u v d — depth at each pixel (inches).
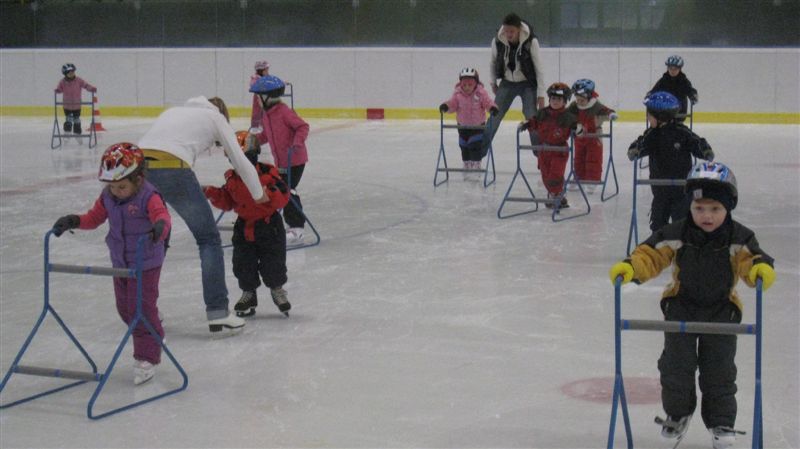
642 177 569.9
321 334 255.9
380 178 570.6
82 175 593.9
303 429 189.3
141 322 215.6
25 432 189.8
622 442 181.0
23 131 886.4
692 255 162.7
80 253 371.2
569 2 904.3
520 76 544.4
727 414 167.2
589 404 201.2
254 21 979.9
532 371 223.0
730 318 165.2
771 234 385.7
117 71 1009.5
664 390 169.0
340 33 964.6
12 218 446.9
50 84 1024.2
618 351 159.5
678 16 887.7
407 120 952.3
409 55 943.7
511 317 269.6
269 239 266.2
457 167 616.1
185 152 245.0
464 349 241.0
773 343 241.1
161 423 193.6
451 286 306.5
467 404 202.1
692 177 159.5
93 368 221.0
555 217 432.8
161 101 1004.6
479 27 935.7
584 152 483.2
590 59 898.1
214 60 987.3
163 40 1002.1
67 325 269.6
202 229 250.7
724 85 875.4
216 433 187.8
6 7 1026.7
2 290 311.7
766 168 585.3
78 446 181.9
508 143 761.6
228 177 261.6
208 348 245.0
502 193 508.7
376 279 317.7
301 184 548.7
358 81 958.4
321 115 970.1
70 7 1015.6
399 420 193.6
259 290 305.0
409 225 418.3
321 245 376.5
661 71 888.9
